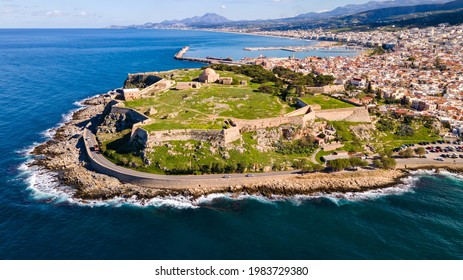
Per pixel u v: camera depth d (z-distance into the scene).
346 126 162.88
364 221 104.94
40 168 131.62
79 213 105.38
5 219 101.06
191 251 89.94
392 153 146.12
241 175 123.69
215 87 194.88
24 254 86.75
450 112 184.62
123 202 111.75
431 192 121.75
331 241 95.31
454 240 96.06
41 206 108.12
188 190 118.31
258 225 102.19
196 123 140.38
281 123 149.12
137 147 132.50
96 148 142.62
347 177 128.25
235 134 136.25
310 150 144.00
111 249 90.00
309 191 121.06
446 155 146.62
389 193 121.25
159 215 105.69
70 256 86.56
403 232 99.62
